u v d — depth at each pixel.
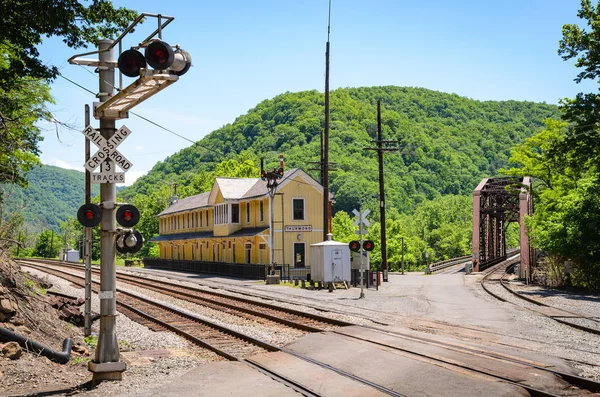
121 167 10.46
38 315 14.31
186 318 19.91
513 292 27.95
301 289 32.50
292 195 47.16
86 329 15.31
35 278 22.11
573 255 31.36
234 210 52.59
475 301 24.64
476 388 9.13
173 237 70.00
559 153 33.97
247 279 44.00
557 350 12.70
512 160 45.00
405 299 25.69
